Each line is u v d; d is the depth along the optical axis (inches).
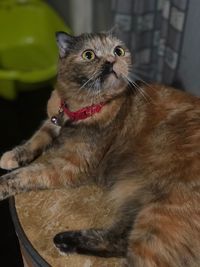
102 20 80.7
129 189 37.9
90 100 38.8
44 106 75.9
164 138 37.8
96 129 38.8
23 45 84.5
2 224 58.9
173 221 32.5
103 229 35.8
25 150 42.3
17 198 39.0
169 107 39.9
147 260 31.6
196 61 52.3
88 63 38.3
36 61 82.1
